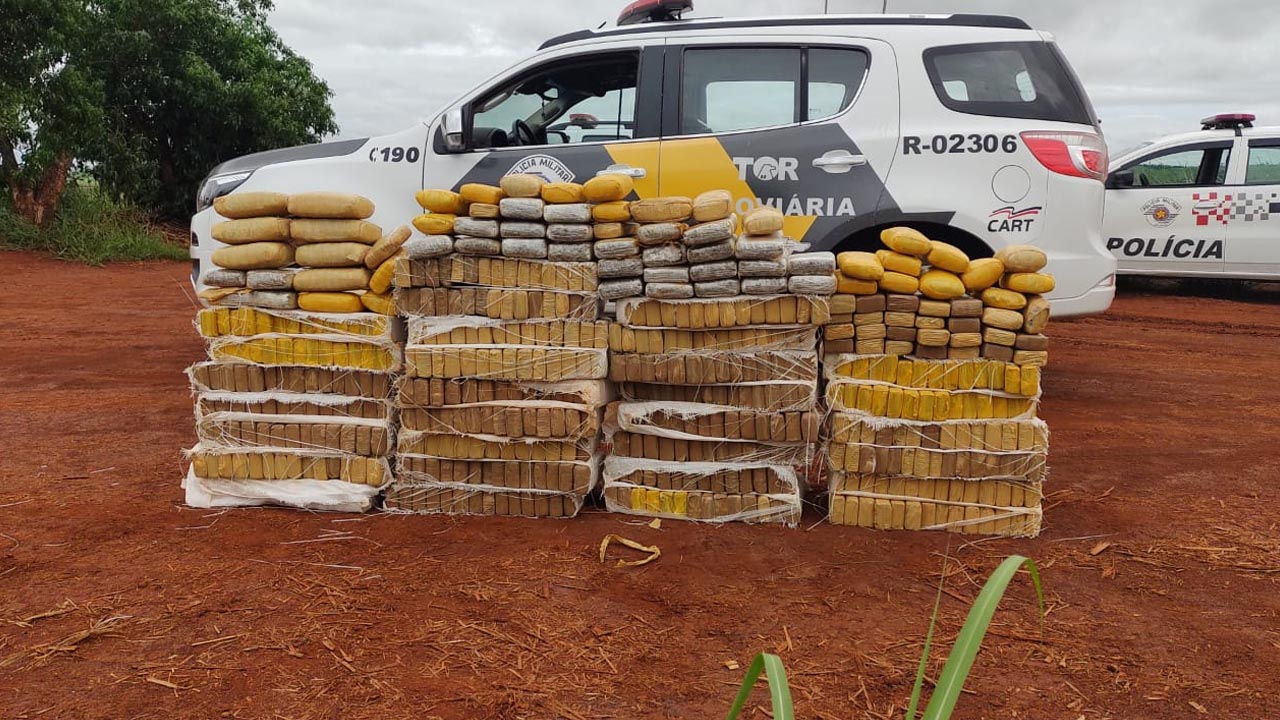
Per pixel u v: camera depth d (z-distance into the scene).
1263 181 11.25
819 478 4.34
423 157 5.51
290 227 3.83
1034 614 3.04
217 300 3.90
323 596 3.11
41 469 4.51
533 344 3.74
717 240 3.52
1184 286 13.42
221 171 6.30
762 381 3.65
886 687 2.59
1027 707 2.50
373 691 2.54
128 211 17.77
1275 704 2.52
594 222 3.69
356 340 3.80
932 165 5.11
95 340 8.45
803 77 5.31
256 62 20.83
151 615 2.96
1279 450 5.07
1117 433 5.43
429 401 3.76
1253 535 3.73
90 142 17.48
